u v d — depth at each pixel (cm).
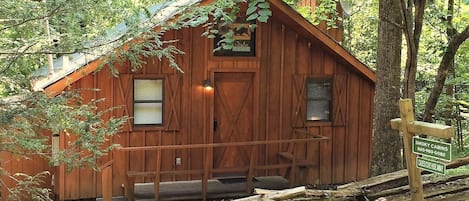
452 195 531
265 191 507
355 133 1104
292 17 991
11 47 575
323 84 1086
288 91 1064
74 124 557
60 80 786
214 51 995
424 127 429
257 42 1038
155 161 984
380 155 789
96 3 538
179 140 1000
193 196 917
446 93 1248
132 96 962
